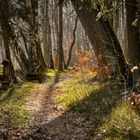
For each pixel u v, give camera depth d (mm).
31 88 16266
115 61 12906
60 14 27844
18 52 21250
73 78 18375
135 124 8797
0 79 17266
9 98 13992
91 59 18578
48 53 28375
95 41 14023
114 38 13102
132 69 10852
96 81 14414
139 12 9859
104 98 11250
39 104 12812
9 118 9914
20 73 21828
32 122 10008
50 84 17547
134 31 11727
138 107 8969
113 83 12359
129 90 11336
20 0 22328
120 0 9711
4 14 19312
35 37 20906
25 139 8242
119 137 8156
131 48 11961
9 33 19859
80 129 9273
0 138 7957
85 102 11500
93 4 10539
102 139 8312
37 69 19328
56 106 12156
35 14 24312
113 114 9664
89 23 13836
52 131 9195
